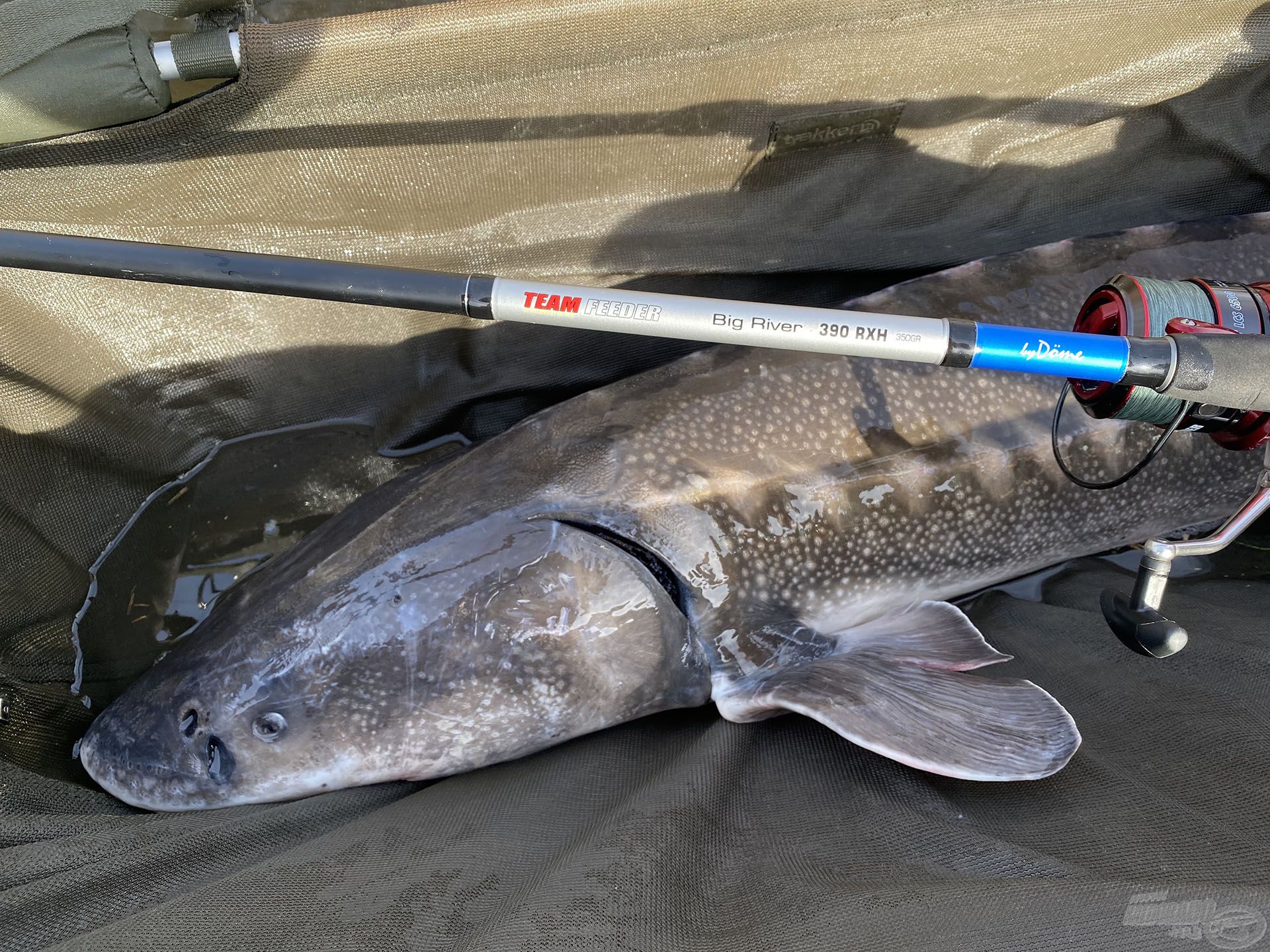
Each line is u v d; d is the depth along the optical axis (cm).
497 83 178
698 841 145
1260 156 235
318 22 162
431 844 150
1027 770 158
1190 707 165
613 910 123
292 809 173
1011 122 217
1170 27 204
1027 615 224
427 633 186
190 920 128
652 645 194
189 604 239
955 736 169
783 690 188
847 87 198
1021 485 218
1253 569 246
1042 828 147
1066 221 238
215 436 239
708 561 198
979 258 235
